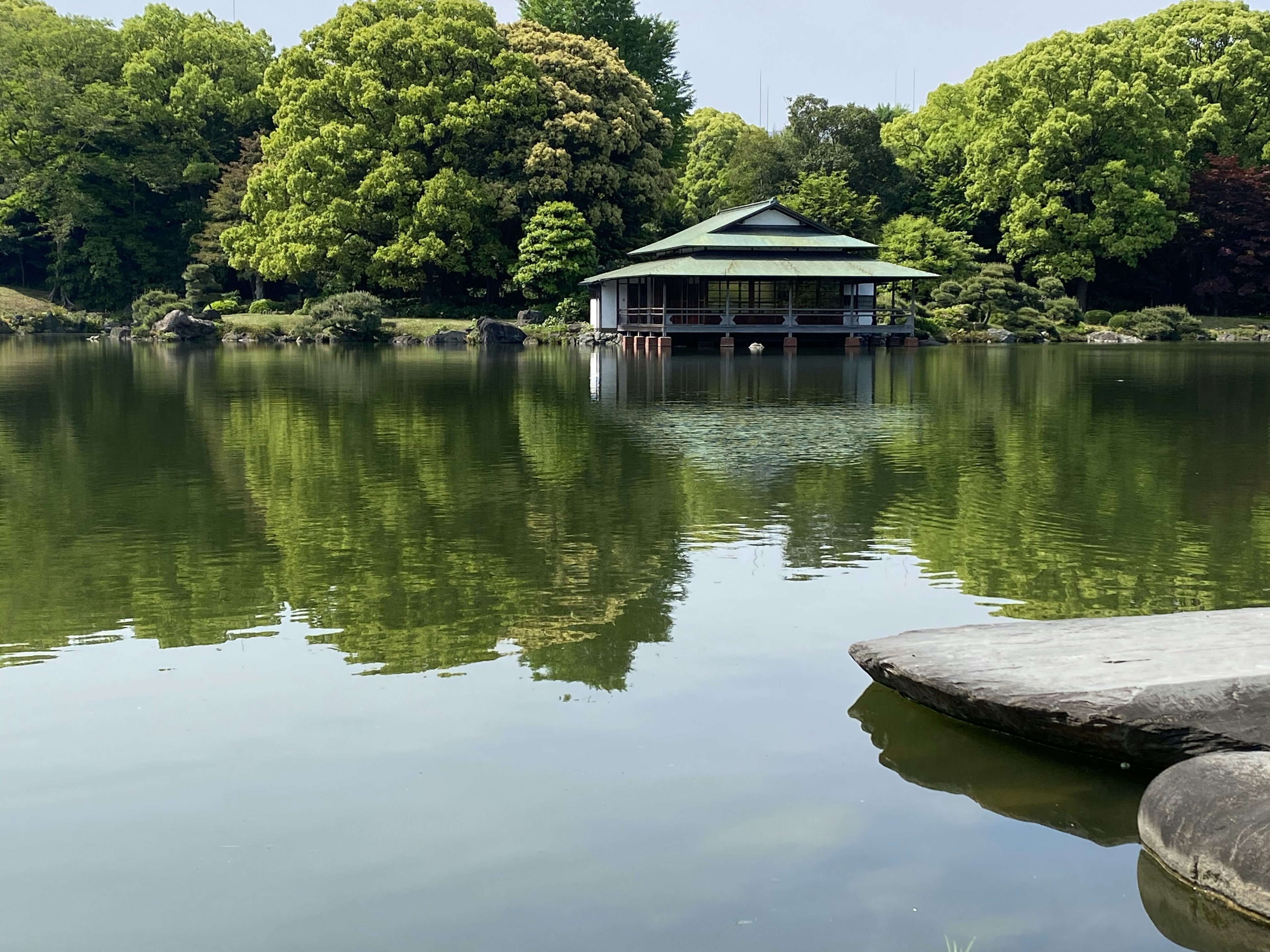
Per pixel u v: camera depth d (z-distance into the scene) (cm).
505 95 5528
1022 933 377
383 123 5631
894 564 864
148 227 6750
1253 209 6494
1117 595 777
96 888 404
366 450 1459
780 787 483
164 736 536
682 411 1984
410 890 401
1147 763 498
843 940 372
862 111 6781
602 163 5697
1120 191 6172
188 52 6531
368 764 504
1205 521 1018
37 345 4772
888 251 5950
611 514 1048
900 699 585
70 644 672
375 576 822
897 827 451
